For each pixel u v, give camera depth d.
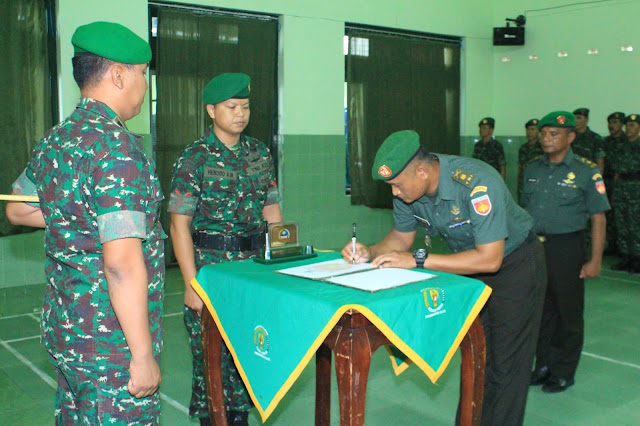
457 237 2.38
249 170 2.76
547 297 3.50
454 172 2.29
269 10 7.15
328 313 1.67
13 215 1.91
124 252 1.54
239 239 2.72
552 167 3.49
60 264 1.66
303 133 7.57
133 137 1.64
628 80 7.81
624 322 4.82
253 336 1.97
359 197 8.09
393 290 1.81
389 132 8.30
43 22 5.82
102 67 1.66
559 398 3.38
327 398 2.52
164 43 6.43
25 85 5.73
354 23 7.91
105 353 1.63
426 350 1.81
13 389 3.51
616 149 7.40
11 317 5.02
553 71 8.62
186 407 3.24
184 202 2.62
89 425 1.65
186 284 2.62
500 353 2.44
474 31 9.06
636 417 3.14
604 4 7.98
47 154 1.65
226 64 6.88
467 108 9.11
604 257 7.55
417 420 3.09
